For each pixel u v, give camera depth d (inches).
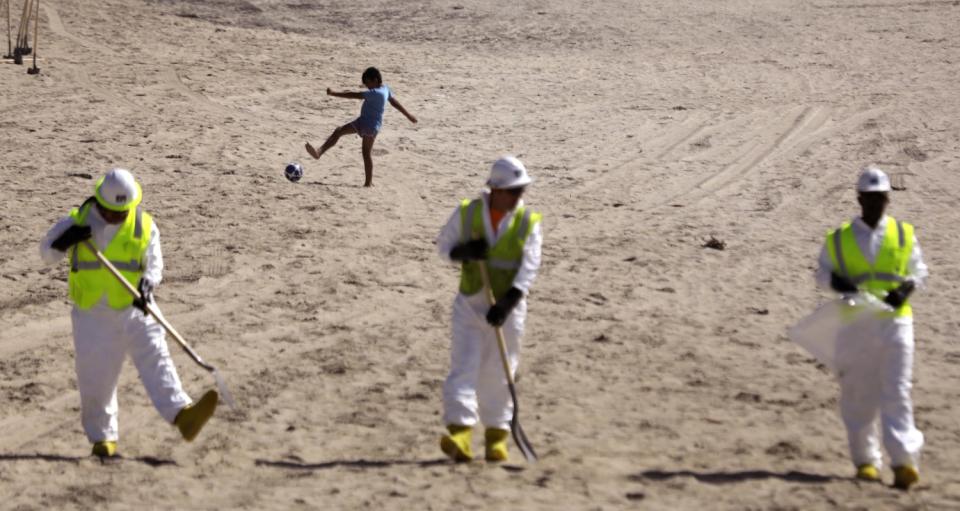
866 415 625.0
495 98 2357.3
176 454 685.9
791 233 1391.5
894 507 565.6
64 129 1753.2
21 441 716.0
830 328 631.8
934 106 2310.5
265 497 597.6
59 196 1392.7
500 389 653.9
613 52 2994.6
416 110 2198.6
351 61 2679.6
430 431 731.4
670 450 692.7
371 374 857.5
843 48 3038.9
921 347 952.9
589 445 700.0
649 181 1699.1
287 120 2009.1
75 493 609.0
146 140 1726.1
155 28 2886.3
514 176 627.8
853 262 618.8
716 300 1088.2
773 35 3238.2
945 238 1373.0
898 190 1656.0
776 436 725.9
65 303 1026.1
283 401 795.4
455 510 568.4
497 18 3452.3
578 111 2255.2
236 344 926.4
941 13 3540.8
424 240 1296.8
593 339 951.0
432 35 3191.4
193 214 1347.2
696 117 2208.4
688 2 3759.8
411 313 1027.9
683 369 876.6
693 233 1373.0
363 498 590.6
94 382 661.3
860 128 2105.1
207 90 2185.0
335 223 1350.9
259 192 1476.4
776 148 1953.7
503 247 636.1
